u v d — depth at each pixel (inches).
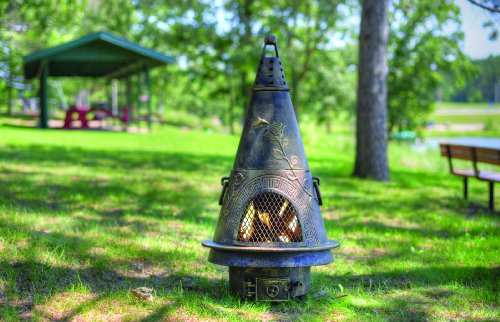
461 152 433.4
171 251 239.5
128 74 1378.0
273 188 176.6
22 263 199.2
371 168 562.3
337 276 225.0
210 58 1656.0
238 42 1577.3
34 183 398.6
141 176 481.1
